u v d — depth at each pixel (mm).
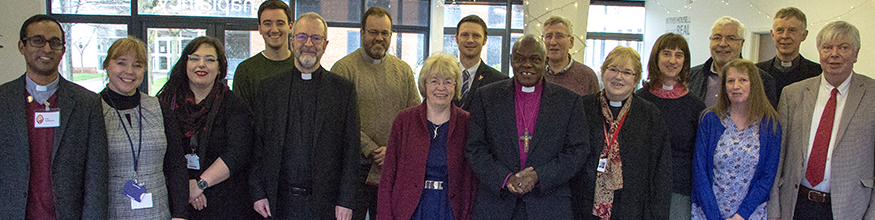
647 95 2801
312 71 2646
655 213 2500
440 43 8758
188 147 2504
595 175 2488
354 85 2734
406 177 2490
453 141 2479
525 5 5875
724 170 2590
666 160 2525
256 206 2602
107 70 2287
